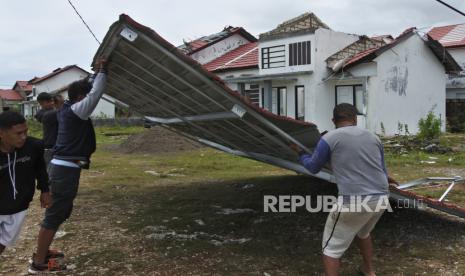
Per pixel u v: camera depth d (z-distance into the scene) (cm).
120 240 646
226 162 1518
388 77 2253
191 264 552
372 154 445
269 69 2512
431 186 1002
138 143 2005
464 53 2891
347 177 439
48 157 670
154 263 555
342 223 444
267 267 539
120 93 824
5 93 7844
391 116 2275
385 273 515
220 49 3139
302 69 2372
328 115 2388
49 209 520
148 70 602
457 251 582
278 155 714
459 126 2614
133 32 485
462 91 2867
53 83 6125
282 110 2531
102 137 2923
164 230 692
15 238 448
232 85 2736
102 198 930
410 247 598
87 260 567
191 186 1064
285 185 1017
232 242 632
